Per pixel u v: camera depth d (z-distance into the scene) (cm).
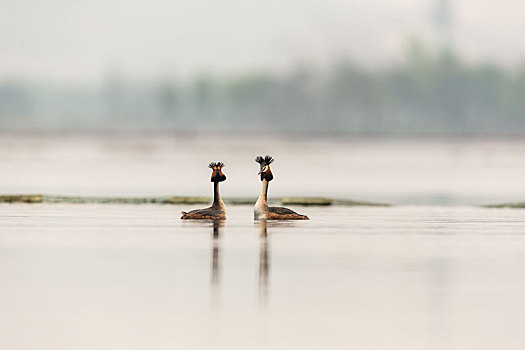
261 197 3844
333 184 7025
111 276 2412
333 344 1784
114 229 3450
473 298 2164
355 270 2525
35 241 3081
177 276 2409
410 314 2011
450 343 1795
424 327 1905
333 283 2333
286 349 1748
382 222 3872
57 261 2652
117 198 4916
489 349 1762
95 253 2805
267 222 3762
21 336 1825
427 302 2122
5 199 4841
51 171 8225
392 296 2181
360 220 3950
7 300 2120
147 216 4009
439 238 3266
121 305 2072
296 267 2566
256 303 2098
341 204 4938
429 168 9269
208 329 1875
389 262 2669
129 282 2328
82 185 6588
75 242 3055
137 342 1788
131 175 7831
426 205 5066
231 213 4200
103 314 1991
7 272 2470
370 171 8775
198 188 6378
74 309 2034
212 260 2673
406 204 5144
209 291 2222
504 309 2056
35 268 2531
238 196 5681
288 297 2161
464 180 7588
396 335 1847
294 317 1972
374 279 2391
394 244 3072
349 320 1955
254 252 2830
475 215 4316
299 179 7575
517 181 7500
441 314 2009
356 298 2158
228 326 1897
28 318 1958
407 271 2514
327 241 3133
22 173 7875
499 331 1878
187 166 9262
